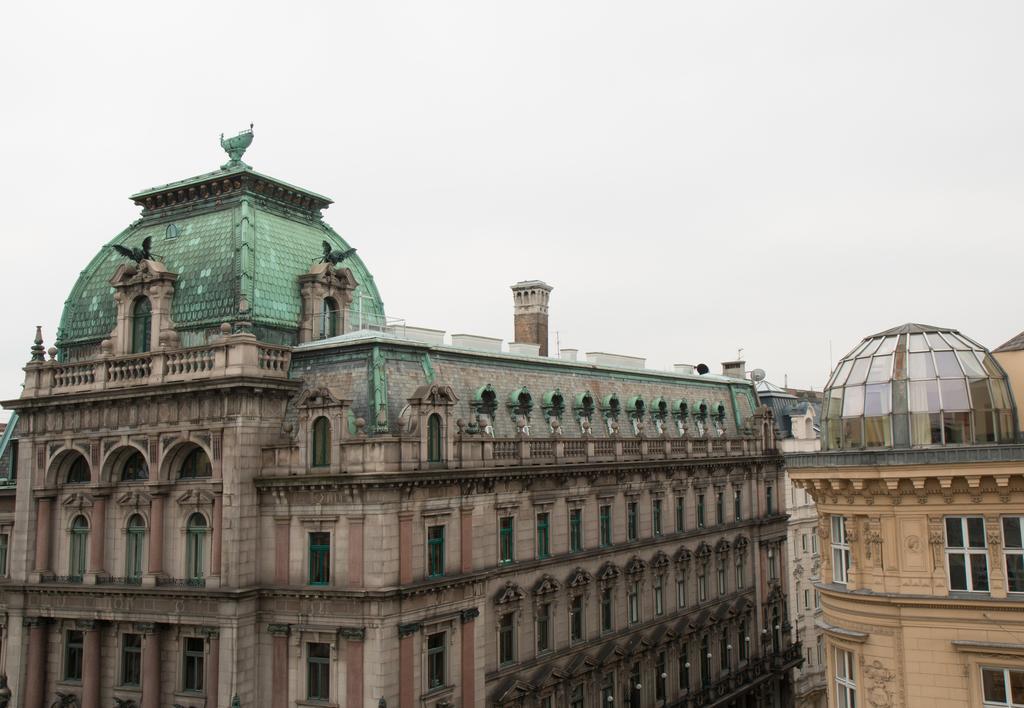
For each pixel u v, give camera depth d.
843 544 36.19
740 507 80.00
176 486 48.78
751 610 78.88
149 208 58.00
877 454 34.06
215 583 46.00
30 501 52.88
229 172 53.94
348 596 43.62
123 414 50.41
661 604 67.38
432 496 47.09
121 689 48.88
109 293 55.75
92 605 49.91
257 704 45.78
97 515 50.62
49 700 51.19
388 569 43.97
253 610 46.19
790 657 83.62
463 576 47.97
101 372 51.25
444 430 48.06
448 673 47.16
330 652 44.56
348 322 56.00
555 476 56.62
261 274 52.03
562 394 61.41
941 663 32.59
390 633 43.62
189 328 51.25
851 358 38.31
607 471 61.59
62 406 52.28
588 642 58.75
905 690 33.03
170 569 48.44
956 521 33.22
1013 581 32.06
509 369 58.59
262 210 54.94
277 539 46.66
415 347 50.41
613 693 60.84
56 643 51.53
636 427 68.06
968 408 34.56
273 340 51.41
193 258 53.09
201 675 46.94
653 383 73.88
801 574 92.69
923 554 33.44
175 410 48.66
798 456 37.28
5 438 65.56
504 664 51.91
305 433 46.44
